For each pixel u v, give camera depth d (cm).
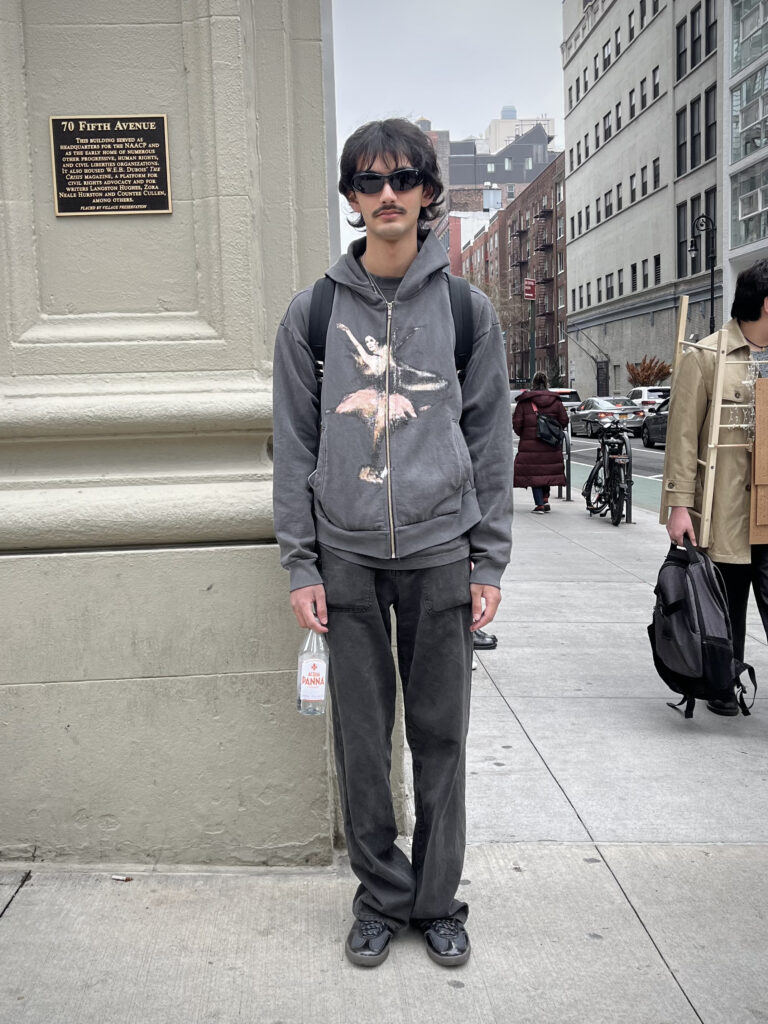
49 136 276
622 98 5228
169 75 275
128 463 287
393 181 214
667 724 419
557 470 1225
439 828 238
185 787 283
